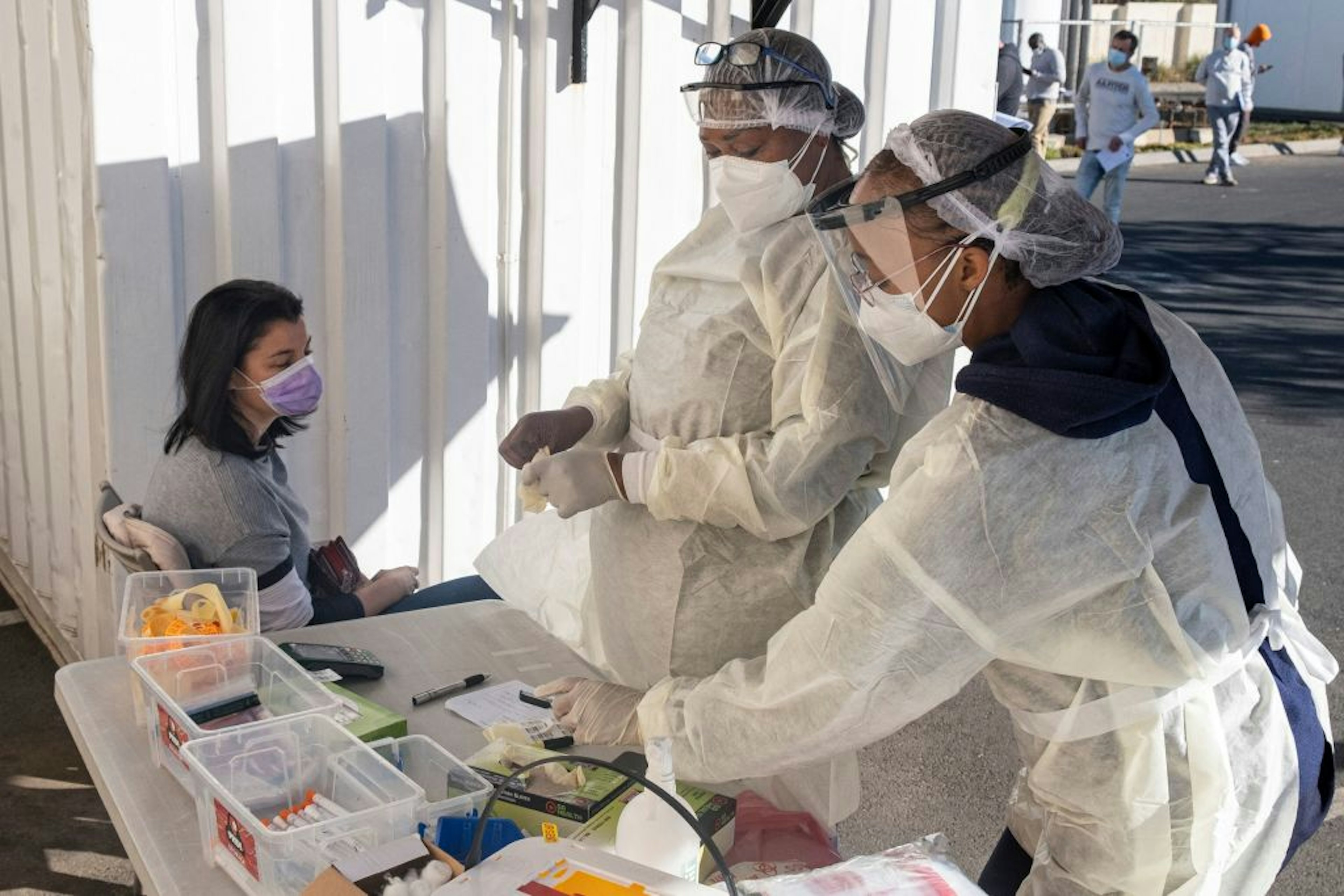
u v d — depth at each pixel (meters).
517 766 1.78
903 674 1.49
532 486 2.07
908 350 1.58
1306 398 7.33
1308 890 3.11
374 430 3.41
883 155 1.52
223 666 1.94
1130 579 1.43
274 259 3.14
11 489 4.32
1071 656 1.46
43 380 3.74
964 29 3.72
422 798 1.57
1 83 3.79
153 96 2.91
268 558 2.60
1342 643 4.43
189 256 3.07
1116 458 1.41
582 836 1.64
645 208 3.66
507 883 1.36
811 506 1.91
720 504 1.93
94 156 2.88
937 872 1.47
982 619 1.43
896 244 1.46
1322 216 13.05
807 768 1.88
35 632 4.19
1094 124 10.75
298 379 2.57
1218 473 1.49
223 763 1.66
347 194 3.22
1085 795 1.53
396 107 3.29
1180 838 1.51
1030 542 1.40
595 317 3.73
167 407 3.09
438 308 3.47
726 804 1.73
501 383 3.67
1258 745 1.54
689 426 2.08
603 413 2.35
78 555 3.56
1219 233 12.07
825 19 3.55
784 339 1.97
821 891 1.40
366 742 1.84
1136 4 19.91
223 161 3.04
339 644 2.30
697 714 1.68
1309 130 19.28
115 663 2.20
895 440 1.98
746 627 2.10
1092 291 1.50
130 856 1.70
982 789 3.52
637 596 2.16
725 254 2.07
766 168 1.94
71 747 3.53
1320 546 5.26
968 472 1.40
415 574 3.02
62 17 3.04
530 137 3.52
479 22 3.34
